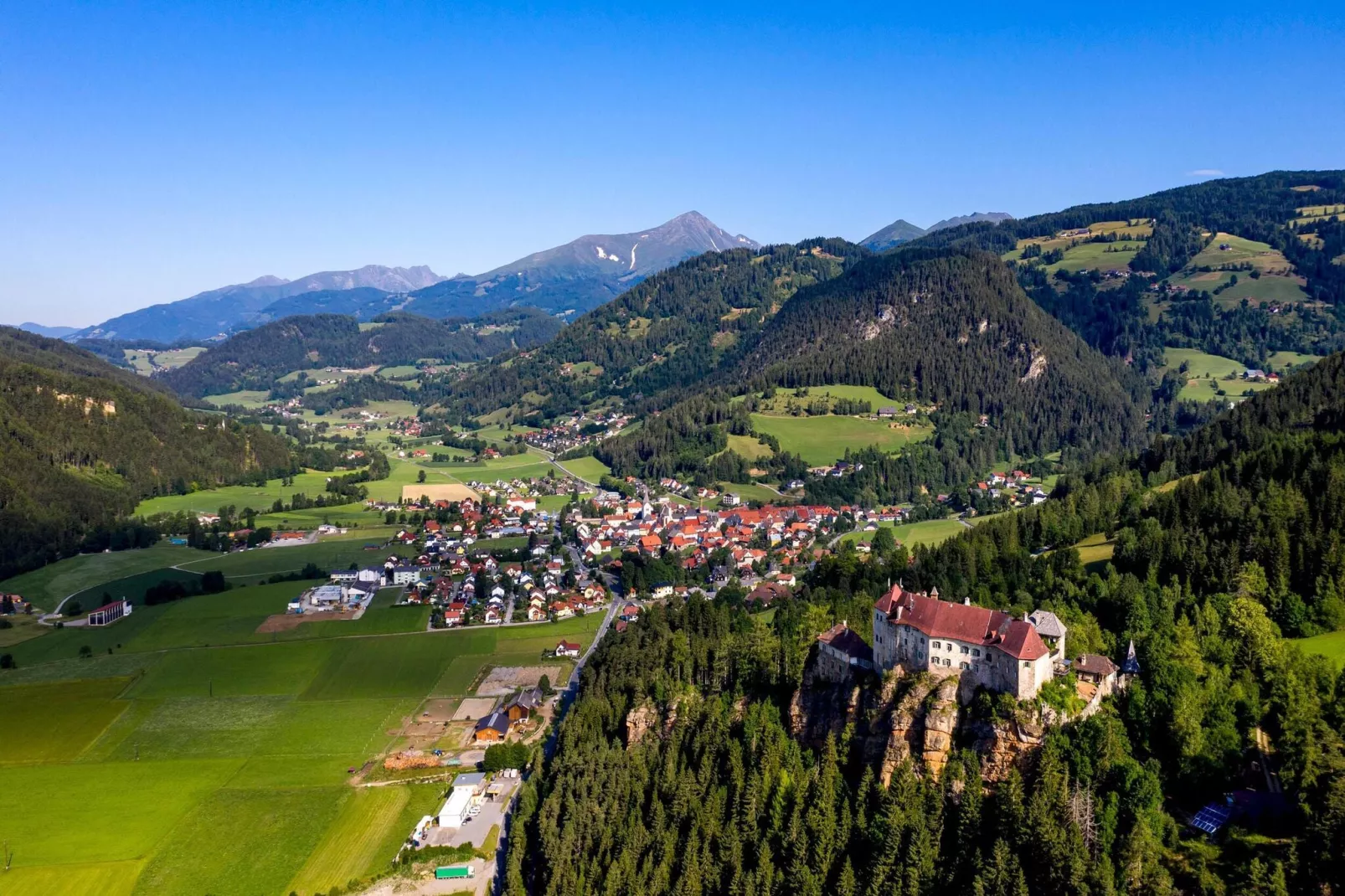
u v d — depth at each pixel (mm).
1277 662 151000
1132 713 138250
